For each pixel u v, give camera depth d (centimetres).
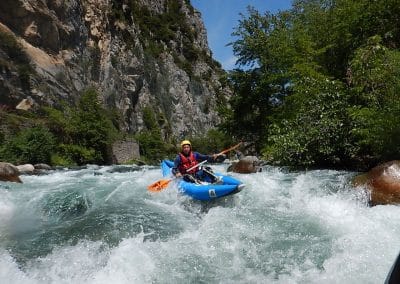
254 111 2073
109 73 4331
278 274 462
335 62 1622
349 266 465
